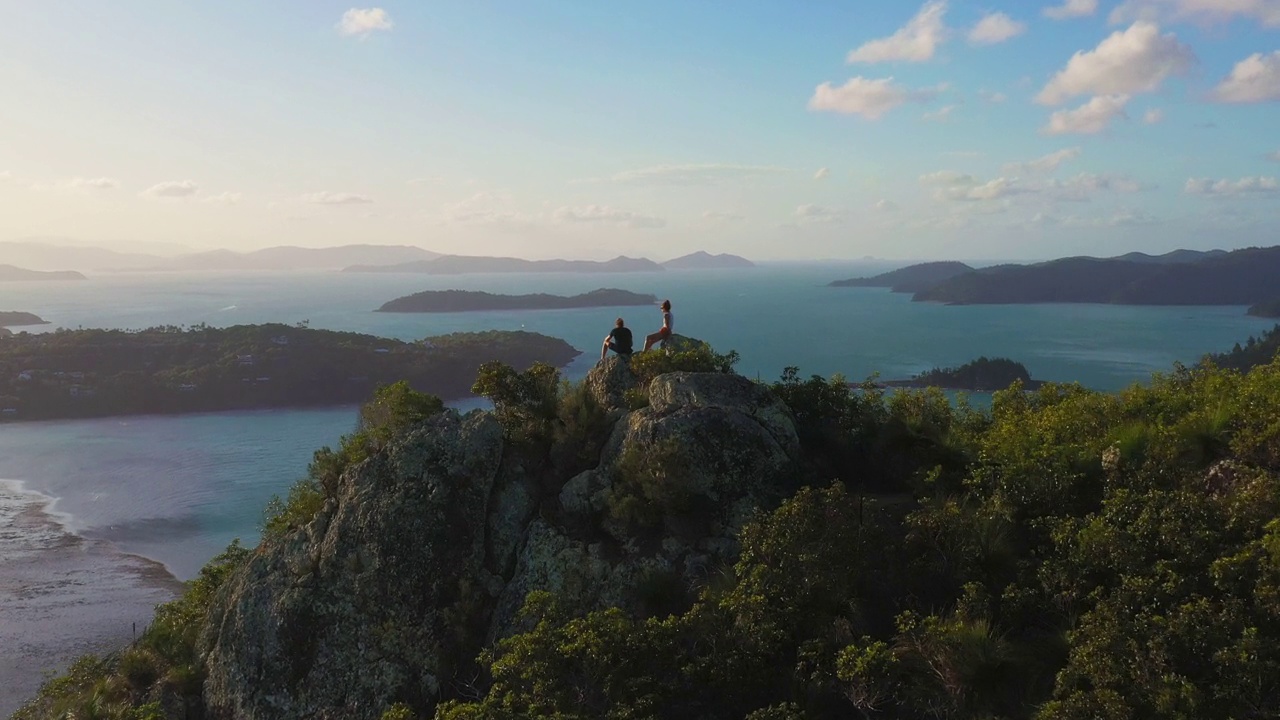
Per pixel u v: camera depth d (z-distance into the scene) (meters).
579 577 13.12
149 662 15.84
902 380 141.75
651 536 13.51
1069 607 10.09
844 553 11.12
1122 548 9.88
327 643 13.38
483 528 14.20
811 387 16.61
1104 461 11.92
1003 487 12.05
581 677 9.77
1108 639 8.67
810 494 11.74
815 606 10.84
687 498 13.54
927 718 9.27
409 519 13.82
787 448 14.63
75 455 101.38
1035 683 9.32
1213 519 9.85
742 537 12.15
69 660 42.41
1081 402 14.55
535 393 16.62
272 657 13.48
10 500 79.12
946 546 11.51
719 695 9.82
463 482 14.30
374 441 16.55
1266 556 8.84
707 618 10.46
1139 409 13.71
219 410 137.88
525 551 13.79
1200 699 7.85
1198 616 8.48
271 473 90.19
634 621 12.30
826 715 9.61
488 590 13.66
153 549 63.34
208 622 15.62
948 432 14.97
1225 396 12.80
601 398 17.00
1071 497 11.80
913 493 13.96
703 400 14.90
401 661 13.00
